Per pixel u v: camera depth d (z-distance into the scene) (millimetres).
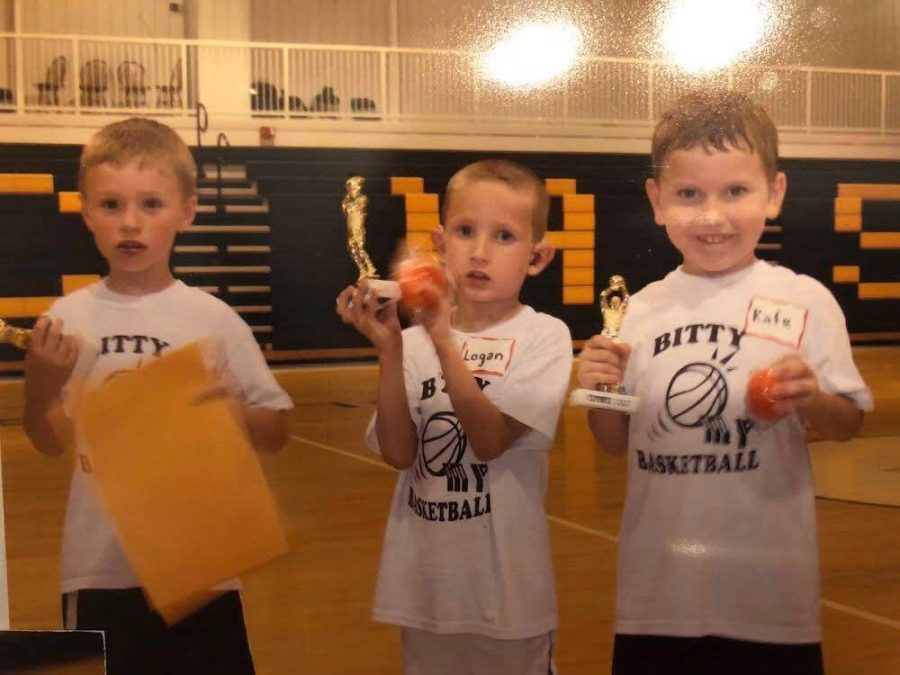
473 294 1361
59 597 1495
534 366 1350
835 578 1816
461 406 1287
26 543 1517
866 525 1968
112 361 1311
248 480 1327
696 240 1330
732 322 1320
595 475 1838
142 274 1329
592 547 1656
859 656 1570
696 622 1336
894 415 2422
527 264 1361
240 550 1323
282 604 1666
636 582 1365
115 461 1304
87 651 1211
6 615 1352
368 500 1926
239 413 1325
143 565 1302
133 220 1317
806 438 1373
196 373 1315
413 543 1391
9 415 1471
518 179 1343
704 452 1327
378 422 1334
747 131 1303
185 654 1336
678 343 1331
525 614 1355
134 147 1318
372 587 1711
